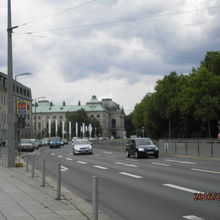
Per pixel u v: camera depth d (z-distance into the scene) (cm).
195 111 6034
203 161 2533
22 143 5112
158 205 909
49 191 1137
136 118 11150
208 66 6862
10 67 2164
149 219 764
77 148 3906
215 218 754
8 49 2164
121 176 1580
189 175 1572
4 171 1881
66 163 2512
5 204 898
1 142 7969
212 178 1451
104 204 943
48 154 4128
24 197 1011
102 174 1695
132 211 849
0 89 8456
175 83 7581
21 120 2712
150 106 8331
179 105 6931
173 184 1277
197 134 7519
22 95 10019
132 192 1124
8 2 2166
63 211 813
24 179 1489
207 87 6009
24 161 2850
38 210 823
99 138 14362
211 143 2845
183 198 993
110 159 2917
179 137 8019
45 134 15888
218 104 5925
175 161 2544
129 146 3172
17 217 746
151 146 2969
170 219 756
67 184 1363
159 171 1777
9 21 2164
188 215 786
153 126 8456
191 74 6962
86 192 1165
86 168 2056
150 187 1218
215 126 7000
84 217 755
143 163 2364
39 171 1898
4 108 8719
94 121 16700
